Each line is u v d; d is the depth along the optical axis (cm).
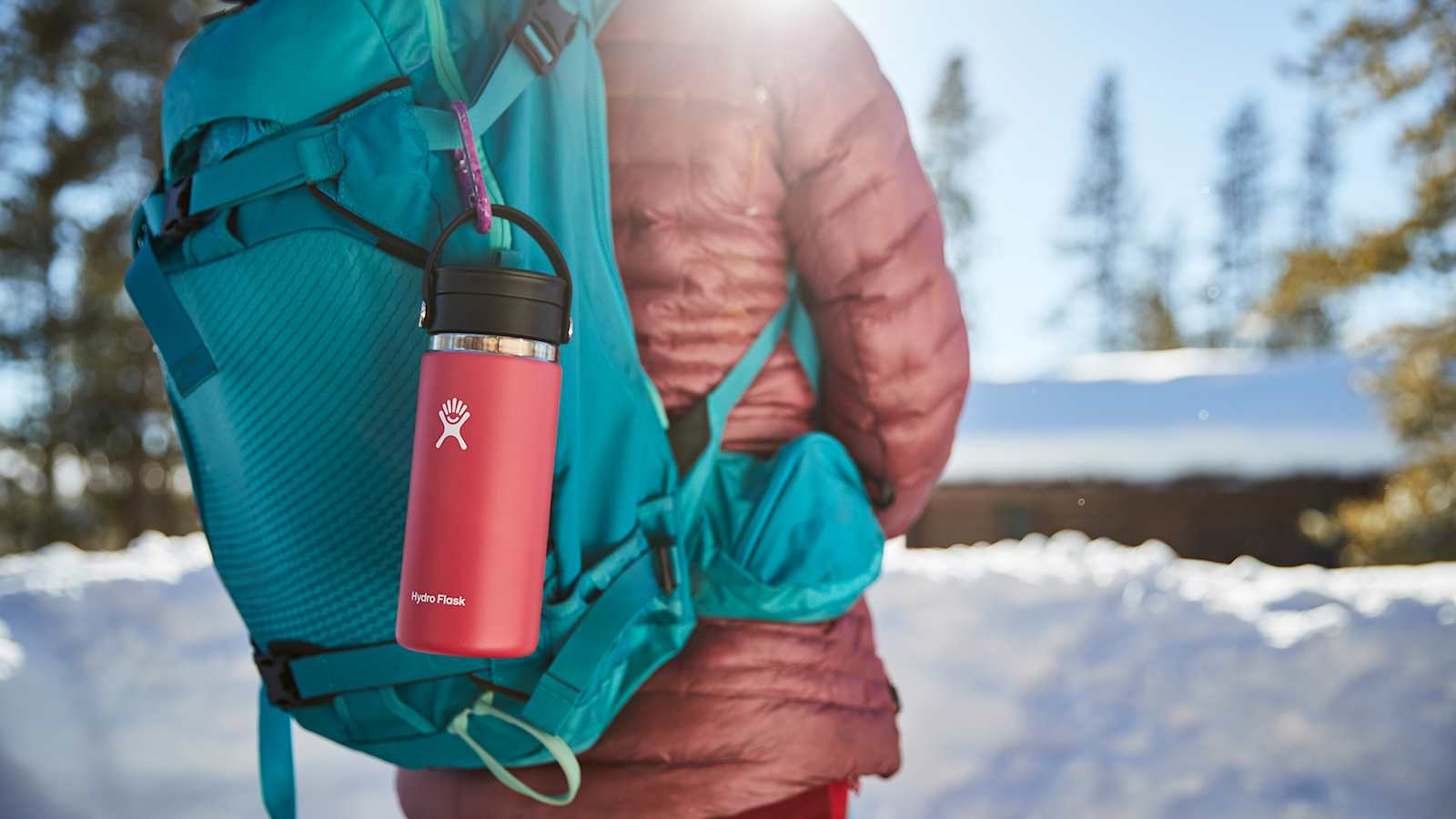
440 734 150
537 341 130
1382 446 1936
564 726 148
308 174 138
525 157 142
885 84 165
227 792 436
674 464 154
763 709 160
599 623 144
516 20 144
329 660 150
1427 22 1917
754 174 160
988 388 2280
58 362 2283
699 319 161
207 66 147
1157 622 496
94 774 434
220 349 147
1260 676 455
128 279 154
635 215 160
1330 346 3816
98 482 2267
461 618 126
